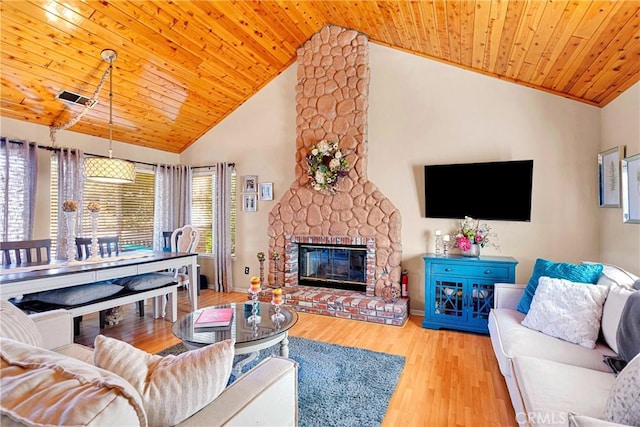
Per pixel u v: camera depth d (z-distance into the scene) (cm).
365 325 388
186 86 460
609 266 256
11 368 90
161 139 553
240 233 554
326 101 462
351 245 454
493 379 262
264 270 532
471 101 402
